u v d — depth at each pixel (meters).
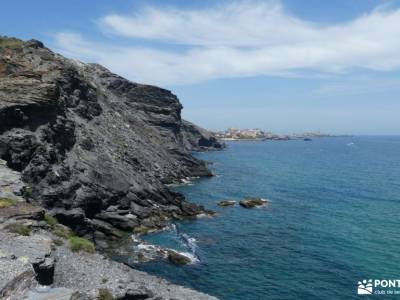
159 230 61.72
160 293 32.00
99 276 31.41
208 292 39.22
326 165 174.00
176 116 164.38
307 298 38.59
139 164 88.62
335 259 49.75
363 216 74.38
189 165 126.94
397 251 53.16
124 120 112.62
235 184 112.62
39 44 93.06
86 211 58.69
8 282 24.05
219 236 59.41
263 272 45.00
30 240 33.25
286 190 104.06
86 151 71.94
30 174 53.88
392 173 145.50
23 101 60.16
